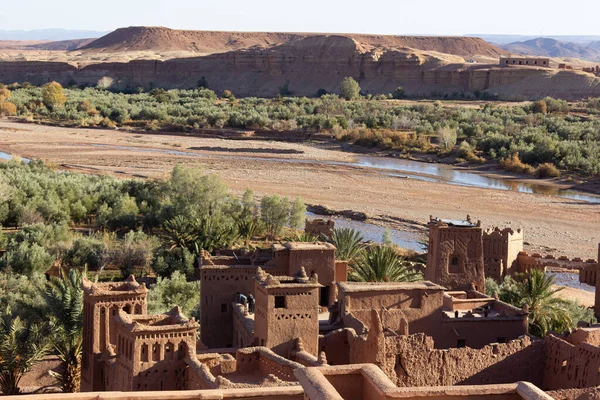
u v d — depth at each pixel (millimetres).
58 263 77312
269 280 39719
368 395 16922
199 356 35812
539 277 56375
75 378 44062
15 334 44188
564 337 43438
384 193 138500
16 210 95062
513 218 121375
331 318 47062
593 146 172625
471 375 40469
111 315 41562
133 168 157250
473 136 197625
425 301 46844
